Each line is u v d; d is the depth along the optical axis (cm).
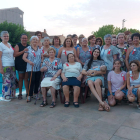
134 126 262
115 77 381
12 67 439
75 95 376
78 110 349
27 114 328
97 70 379
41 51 449
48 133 245
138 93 347
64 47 441
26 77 455
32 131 253
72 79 380
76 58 434
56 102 417
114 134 237
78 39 583
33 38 423
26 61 416
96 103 404
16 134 244
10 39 2628
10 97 453
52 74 408
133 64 359
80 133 242
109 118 298
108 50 409
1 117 312
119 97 366
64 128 261
